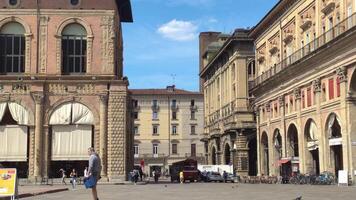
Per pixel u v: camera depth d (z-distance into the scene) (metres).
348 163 41.38
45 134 50.50
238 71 81.19
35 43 51.56
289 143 56.25
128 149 60.66
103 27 52.25
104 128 50.53
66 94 50.94
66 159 50.56
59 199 25.67
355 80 41.00
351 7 42.34
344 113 41.72
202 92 131.75
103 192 32.69
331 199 23.84
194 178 71.88
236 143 80.62
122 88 51.19
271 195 27.94
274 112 61.34
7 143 50.41
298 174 49.59
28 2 51.88
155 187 41.00
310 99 49.72
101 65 51.78
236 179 70.69
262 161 66.94
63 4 52.06
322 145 46.53
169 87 134.75
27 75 51.09
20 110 50.47
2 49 51.72
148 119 130.88
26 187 41.00
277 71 60.06
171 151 130.50
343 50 41.41
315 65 47.59
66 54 52.12
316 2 49.97
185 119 131.50
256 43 73.19
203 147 131.12
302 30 54.38
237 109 80.69
